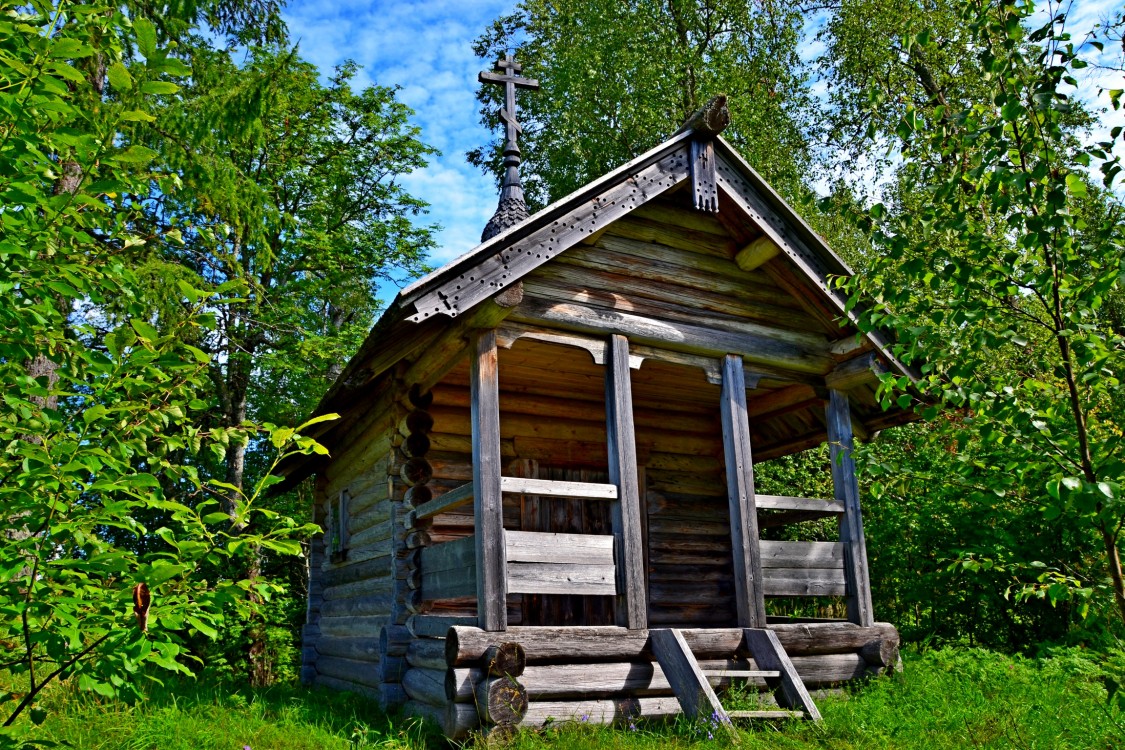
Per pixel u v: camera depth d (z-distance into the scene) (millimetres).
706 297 8555
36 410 3006
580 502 10141
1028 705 6781
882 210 4160
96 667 2922
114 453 3080
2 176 2908
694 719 6484
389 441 9156
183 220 4398
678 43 20766
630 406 7844
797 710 6754
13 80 2943
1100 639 9070
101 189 3188
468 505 8883
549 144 22547
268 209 10156
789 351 8906
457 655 6414
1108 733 5902
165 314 7117
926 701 6984
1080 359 3439
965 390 3689
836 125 21266
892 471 4449
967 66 15656
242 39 13422
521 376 9477
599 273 7996
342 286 19797
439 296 6793
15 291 3225
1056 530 9383
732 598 10758
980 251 3787
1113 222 3533
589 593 7148
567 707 6594
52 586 2938
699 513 10828
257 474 19969
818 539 15969
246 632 16969
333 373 20031
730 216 8617
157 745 5676
